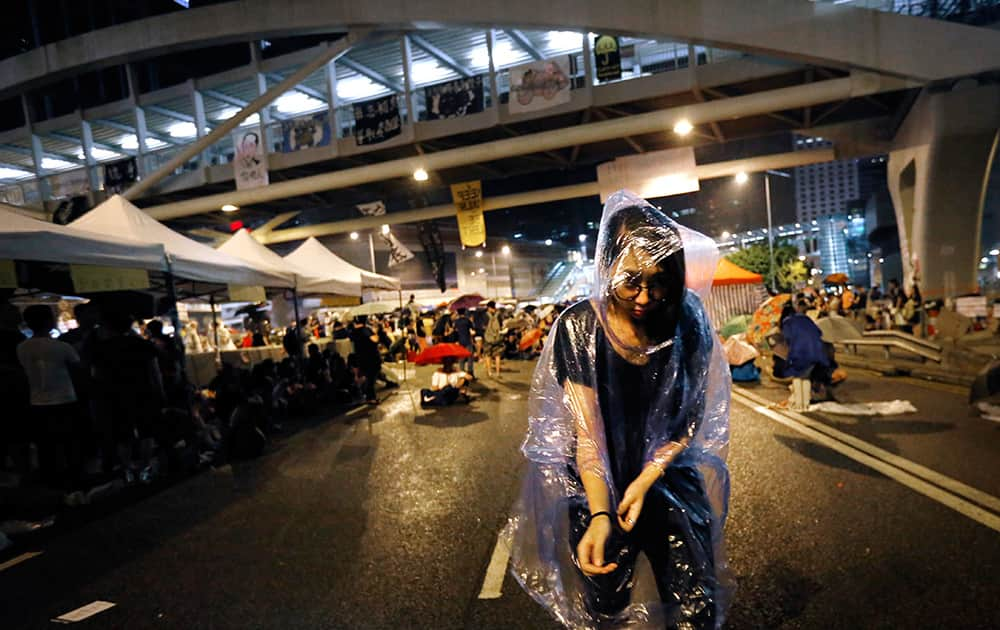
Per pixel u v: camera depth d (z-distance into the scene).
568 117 20.52
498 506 4.52
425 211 25.94
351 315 22.52
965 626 2.54
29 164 32.09
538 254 79.81
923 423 6.24
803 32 15.92
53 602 3.38
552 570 1.82
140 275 6.46
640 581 1.72
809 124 19.73
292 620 2.97
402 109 21.33
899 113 18.44
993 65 14.84
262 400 8.42
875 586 2.92
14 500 5.08
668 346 1.74
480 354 19.44
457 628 2.78
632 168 21.36
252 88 26.08
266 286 9.87
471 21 18.98
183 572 3.69
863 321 19.11
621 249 1.69
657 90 18.56
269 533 4.29
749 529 3.72
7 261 5.00
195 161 24.48
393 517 4.44
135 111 26.83
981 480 4.33
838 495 4.21
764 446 5.70
